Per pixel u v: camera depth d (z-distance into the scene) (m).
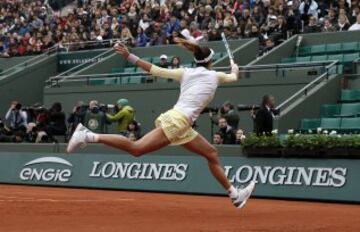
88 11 36.94
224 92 25.02
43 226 9.70
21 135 25.30
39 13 39.41
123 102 23.06
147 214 11.99
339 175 16.52
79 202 14.75
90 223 10.20
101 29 34.00
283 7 29.09
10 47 36.81
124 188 20.27
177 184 19.20
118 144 9.64
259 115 18.47
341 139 16.53
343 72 23.84
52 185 21.95
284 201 16.80
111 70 31.02
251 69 25.11
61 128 25.30
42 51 35.34
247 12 29.66
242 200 10.88
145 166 20.06
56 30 36.62
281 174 17.45
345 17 27.23
